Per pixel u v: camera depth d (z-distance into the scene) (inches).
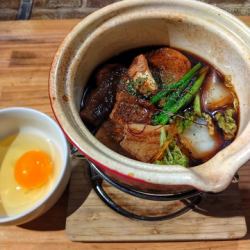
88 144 7.2
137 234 9.2
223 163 6.8
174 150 8.4
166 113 8.8
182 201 9.5
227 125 8.7
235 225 9.3
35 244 9.4
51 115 11.3
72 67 8.3
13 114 9.6
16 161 9.8
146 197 8.8
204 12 8.7
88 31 8.6
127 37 9.4
